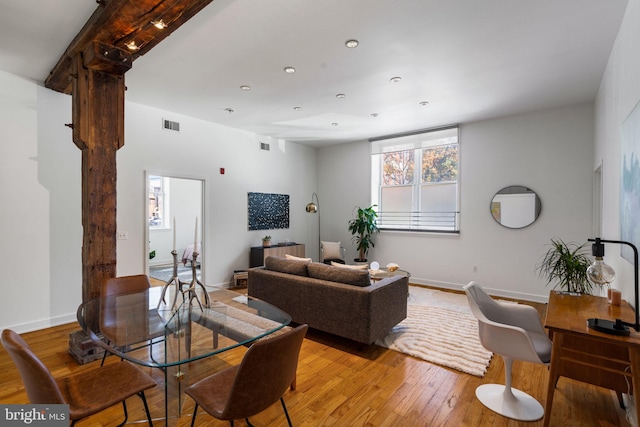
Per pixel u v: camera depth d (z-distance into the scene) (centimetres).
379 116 492
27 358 126
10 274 331
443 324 365
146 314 237
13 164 333
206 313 244
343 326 303
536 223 472
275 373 145
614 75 278
